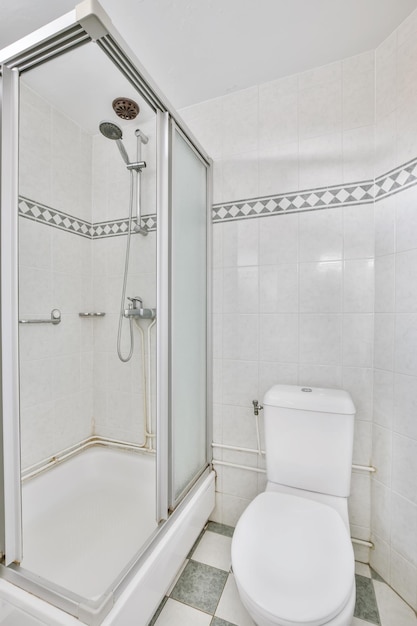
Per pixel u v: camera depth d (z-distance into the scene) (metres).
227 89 1.50
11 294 0.84
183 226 1.28
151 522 1.43
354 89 1.31
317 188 1.37
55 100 1.55
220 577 1.23
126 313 1.66
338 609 0.72
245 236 1.50
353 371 1.31
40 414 1.55
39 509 1.46
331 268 1.34
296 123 1.41
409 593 1.11
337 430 1.17
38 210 1.52
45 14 1.09
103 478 1.75
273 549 0.90
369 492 1.30
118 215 1.81
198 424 1.46
